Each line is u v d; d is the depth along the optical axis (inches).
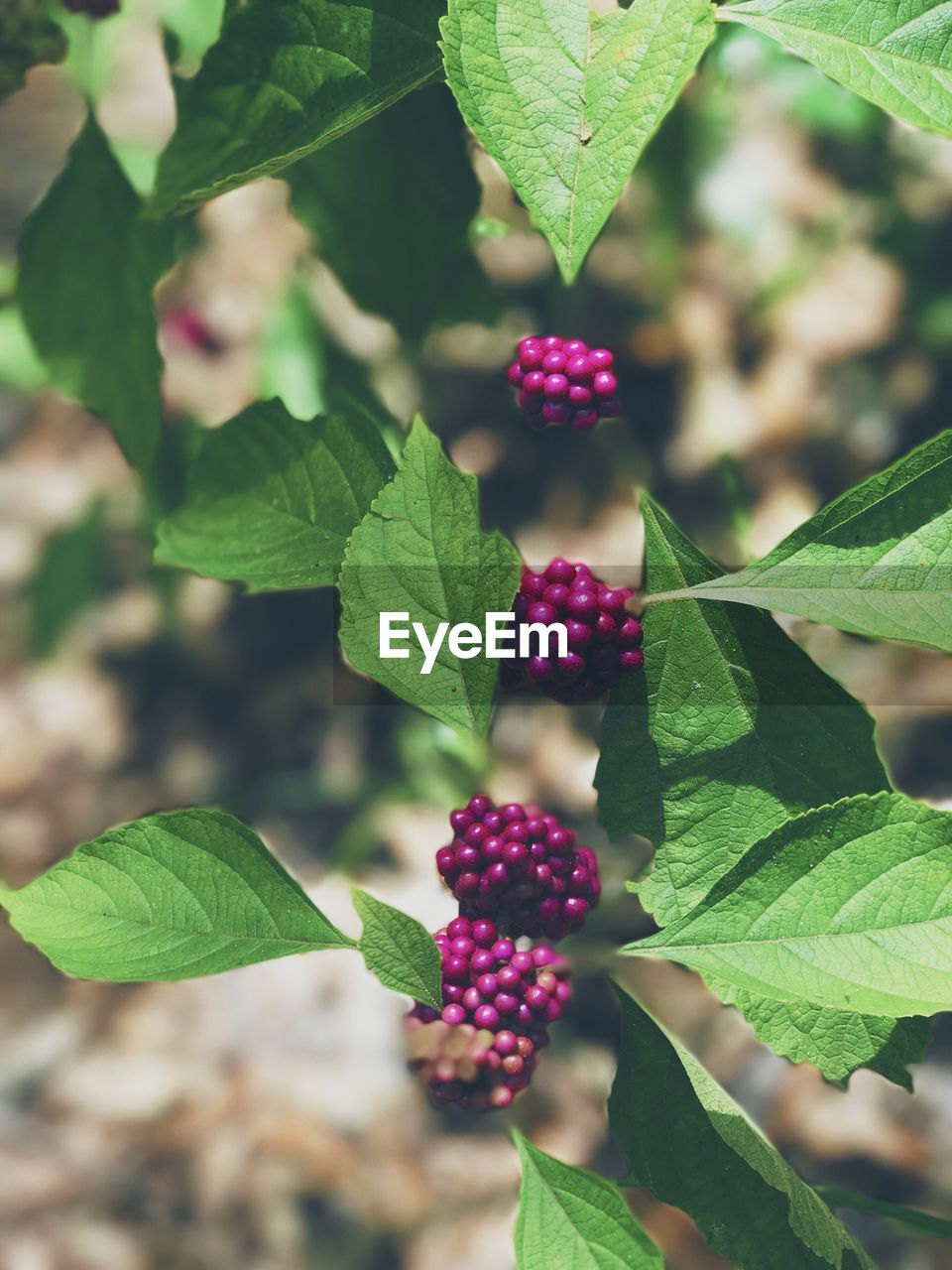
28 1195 69.5
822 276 73.4
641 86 22.7
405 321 28.7
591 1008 61.9
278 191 72.4
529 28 22.9
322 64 24.5
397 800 50.7
